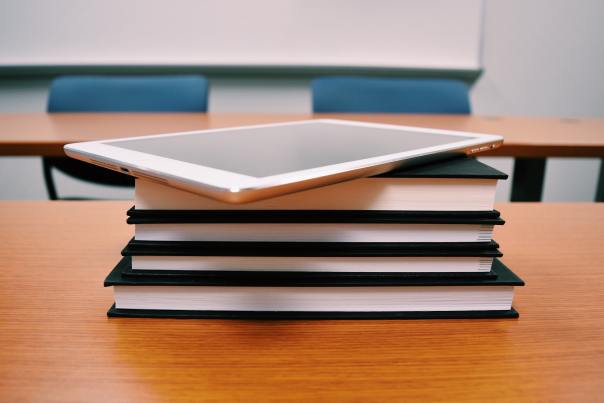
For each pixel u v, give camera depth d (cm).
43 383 22
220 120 113
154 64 190
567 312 29
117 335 26
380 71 196
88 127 99
